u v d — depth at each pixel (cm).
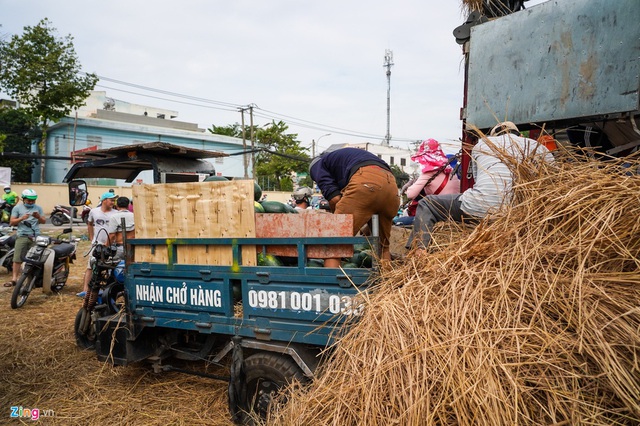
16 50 2495
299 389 275
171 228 353
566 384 190
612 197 234
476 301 224
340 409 221
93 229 669
